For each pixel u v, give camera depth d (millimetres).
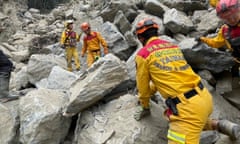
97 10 10836
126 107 4266
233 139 4027
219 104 4695
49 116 4285
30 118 4355
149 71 3637
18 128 4766
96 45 7363
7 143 4633
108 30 7414
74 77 5688
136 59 3682
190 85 3469
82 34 9312
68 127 4488
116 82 4297
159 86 3584
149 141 3852
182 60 3637
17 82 7426
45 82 6625
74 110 4215
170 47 3688
